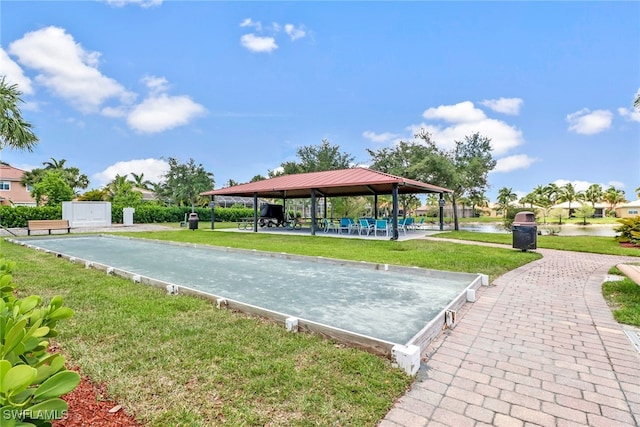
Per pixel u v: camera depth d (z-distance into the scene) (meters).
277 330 3.30
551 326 3.55
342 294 4.83
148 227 22.11
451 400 2.21
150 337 3.11
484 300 4.54
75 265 6.93
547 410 2.11
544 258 8.26
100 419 1.95
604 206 56.53
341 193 20.62
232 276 6.20
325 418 1.98
